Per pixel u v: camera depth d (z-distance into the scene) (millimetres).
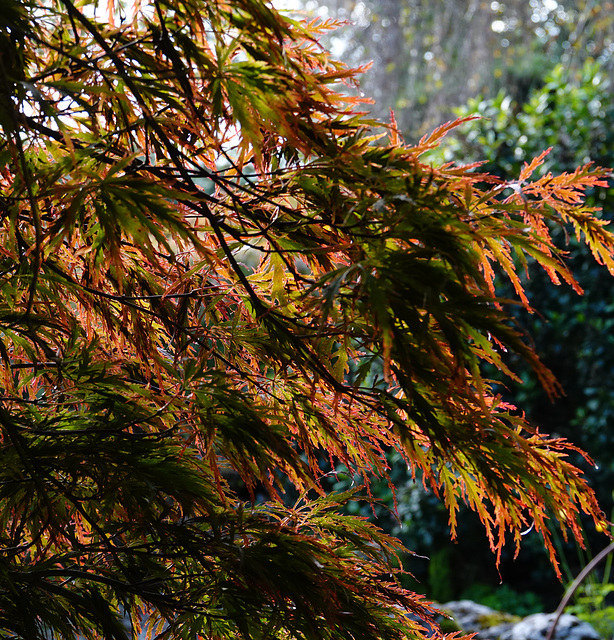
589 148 5605
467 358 935
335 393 1102
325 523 1331
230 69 1005
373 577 1268
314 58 1139
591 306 5512
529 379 5871
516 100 7984
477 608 4504
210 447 1065
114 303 1412
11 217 1035
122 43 1100
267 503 1335
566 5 8406
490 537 1213
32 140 1063
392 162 1024
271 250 1192
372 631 1126
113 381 1178
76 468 1122
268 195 1118
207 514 1158
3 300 1245
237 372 1266
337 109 1070
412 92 7711
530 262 5562
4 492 1131
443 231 960
